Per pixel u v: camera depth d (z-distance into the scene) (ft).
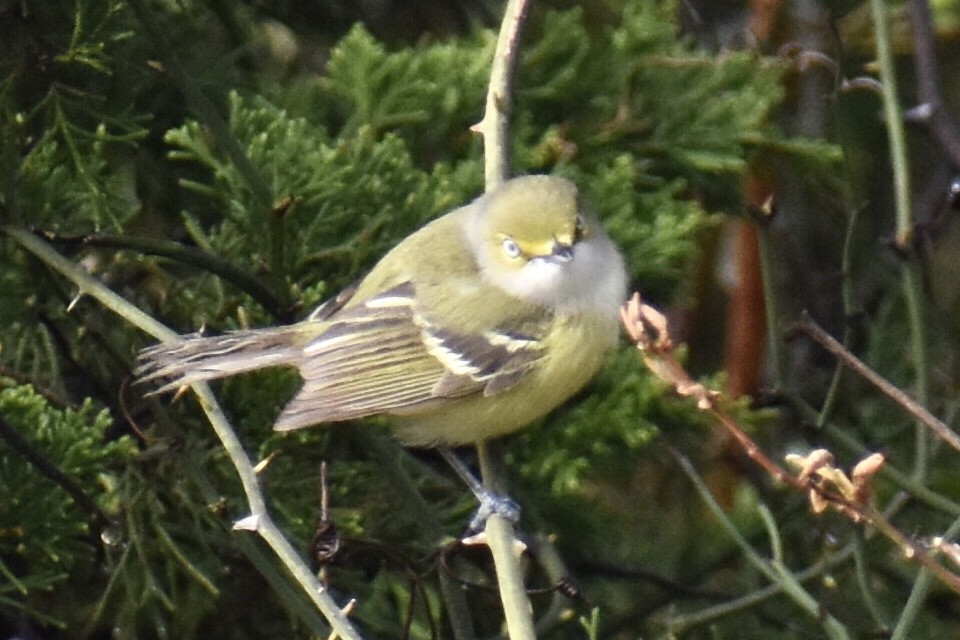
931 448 34.19
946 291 46.47
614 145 38.24
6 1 35.76
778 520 40.68
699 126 38.01
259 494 26.99
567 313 32.32
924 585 29.04
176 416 35.22
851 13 45.42
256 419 34.81
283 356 31.50
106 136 34.09
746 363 42.78
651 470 43.65
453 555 33.17
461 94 37.99
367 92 37.91
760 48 41.24
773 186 42.57
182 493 32.86
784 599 39.50
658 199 37.22
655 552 42.78
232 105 36.32
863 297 45.96
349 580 36.11
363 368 32.07
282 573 35.29
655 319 22.35
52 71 36.37
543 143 36.99
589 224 33.06
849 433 39.65
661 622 40.96
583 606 39.86
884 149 46.62
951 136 34.78
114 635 37.11
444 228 34.14
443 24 42.88
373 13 42.47
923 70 35.17
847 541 40.52
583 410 34.68
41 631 37.78
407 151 37.47
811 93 45.47
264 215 34.32
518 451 35.06
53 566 33.45
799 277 45.24
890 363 42.45
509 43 32.63
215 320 35.68
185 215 35.60
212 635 38.27
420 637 35.91
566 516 39.45
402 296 32.91
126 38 36.11
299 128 35.27
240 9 40.37
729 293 47.14
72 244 32.37
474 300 32.53
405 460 36.04
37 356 34.50
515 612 26.32
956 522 29.09
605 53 38.63
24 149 37.81
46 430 31.63
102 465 32.27
